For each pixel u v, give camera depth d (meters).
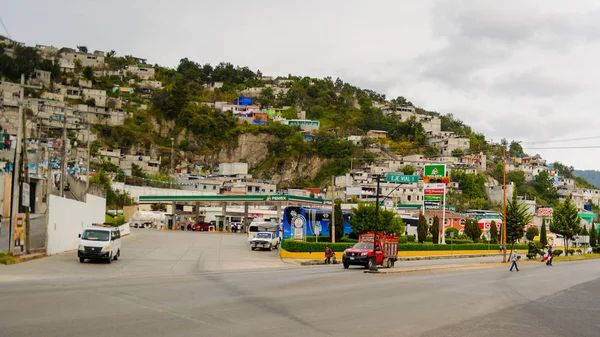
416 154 185.12
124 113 171.38
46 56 196.12
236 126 192.38
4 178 56.34
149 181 129.62
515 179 186.62
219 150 184.88
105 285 20.84
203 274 28.81
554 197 183.62
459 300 20.77
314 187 182.00
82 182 66.56
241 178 147.12
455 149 194.75
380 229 62.91
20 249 30.55
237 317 14.39
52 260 32.19
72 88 165.38
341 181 154.38
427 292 23.28
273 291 21.12
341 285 24.80
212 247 51.38
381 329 13.68
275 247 54.75
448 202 143.88
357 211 64.06
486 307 18.98
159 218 97.12
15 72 144.12
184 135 181.62
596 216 161.88
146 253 42.09
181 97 185.62
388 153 185.12
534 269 45.41
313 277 28.91
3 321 12.32
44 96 145.25
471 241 81.00
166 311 14.80
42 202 63.47
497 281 31.00
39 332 11.30
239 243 57.84
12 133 74.38
